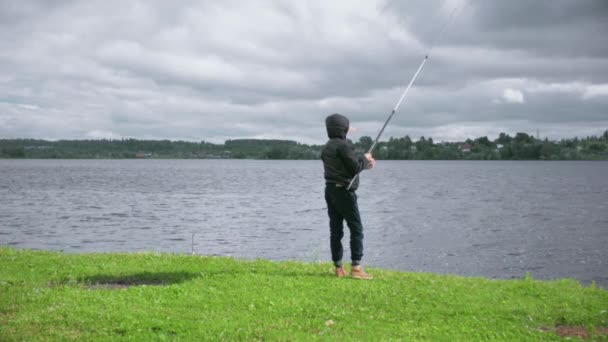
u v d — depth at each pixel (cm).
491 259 2594
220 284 980
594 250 2852
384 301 884
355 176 1023
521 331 759
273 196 6888
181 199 6319
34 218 4294
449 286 998
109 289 994
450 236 3319
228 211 4909
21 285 1012
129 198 6438
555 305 883
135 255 1366
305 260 2464
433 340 713
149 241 3114
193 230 3581
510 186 9306
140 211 4888
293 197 6719
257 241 3091
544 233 3475
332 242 1072
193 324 755
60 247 2886
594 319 817
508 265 2455
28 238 3225
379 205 5534
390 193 7475
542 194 7262
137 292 927
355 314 816
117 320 772
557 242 3112
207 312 815
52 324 759
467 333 744
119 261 1272
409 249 2836
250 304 856
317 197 6725
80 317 783
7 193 7188
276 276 1052
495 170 19500
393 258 2591
